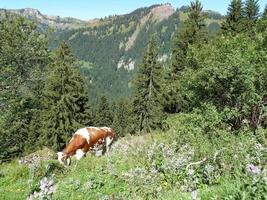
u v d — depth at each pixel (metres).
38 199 6.80
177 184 9.83
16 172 14.90
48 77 47.34
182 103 45.25
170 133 21.92
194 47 28.77
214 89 24.22
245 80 21.95
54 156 19.69
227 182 7.42
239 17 46.00
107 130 21.77
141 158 14.20
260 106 24.58
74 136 20.47
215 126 21.34
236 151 10.35
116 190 11.50
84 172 14.80
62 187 12.32
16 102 40.97
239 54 23.05
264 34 25.56
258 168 6.36
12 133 43.16
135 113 54.28
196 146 13.34
